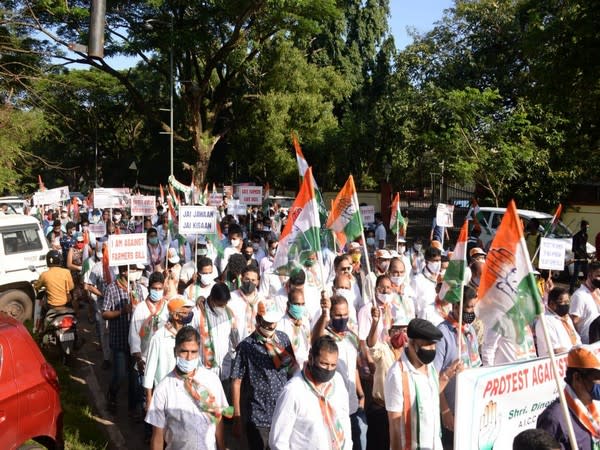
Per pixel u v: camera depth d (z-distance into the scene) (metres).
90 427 6.77
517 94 24.83
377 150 31.09
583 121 20.75
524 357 5.73
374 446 5.03
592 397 3.71
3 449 4.59
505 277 4.24
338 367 5.16
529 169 20.62
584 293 6.88
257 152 34.59
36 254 11.65
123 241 7.62
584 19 16.03
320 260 5.66
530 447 2.92
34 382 4.96
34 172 45.12
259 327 5.16
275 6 28.23
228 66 34.16
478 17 26.02
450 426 4.94
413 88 25.98
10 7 23.02
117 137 55.38
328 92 34.50
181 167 42.94
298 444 3.90
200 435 4.39
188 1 29.00
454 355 5.18
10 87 21.69
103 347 9.27
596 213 20.09
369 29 38.47
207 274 7.54
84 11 26.36
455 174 20.69
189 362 4.41
